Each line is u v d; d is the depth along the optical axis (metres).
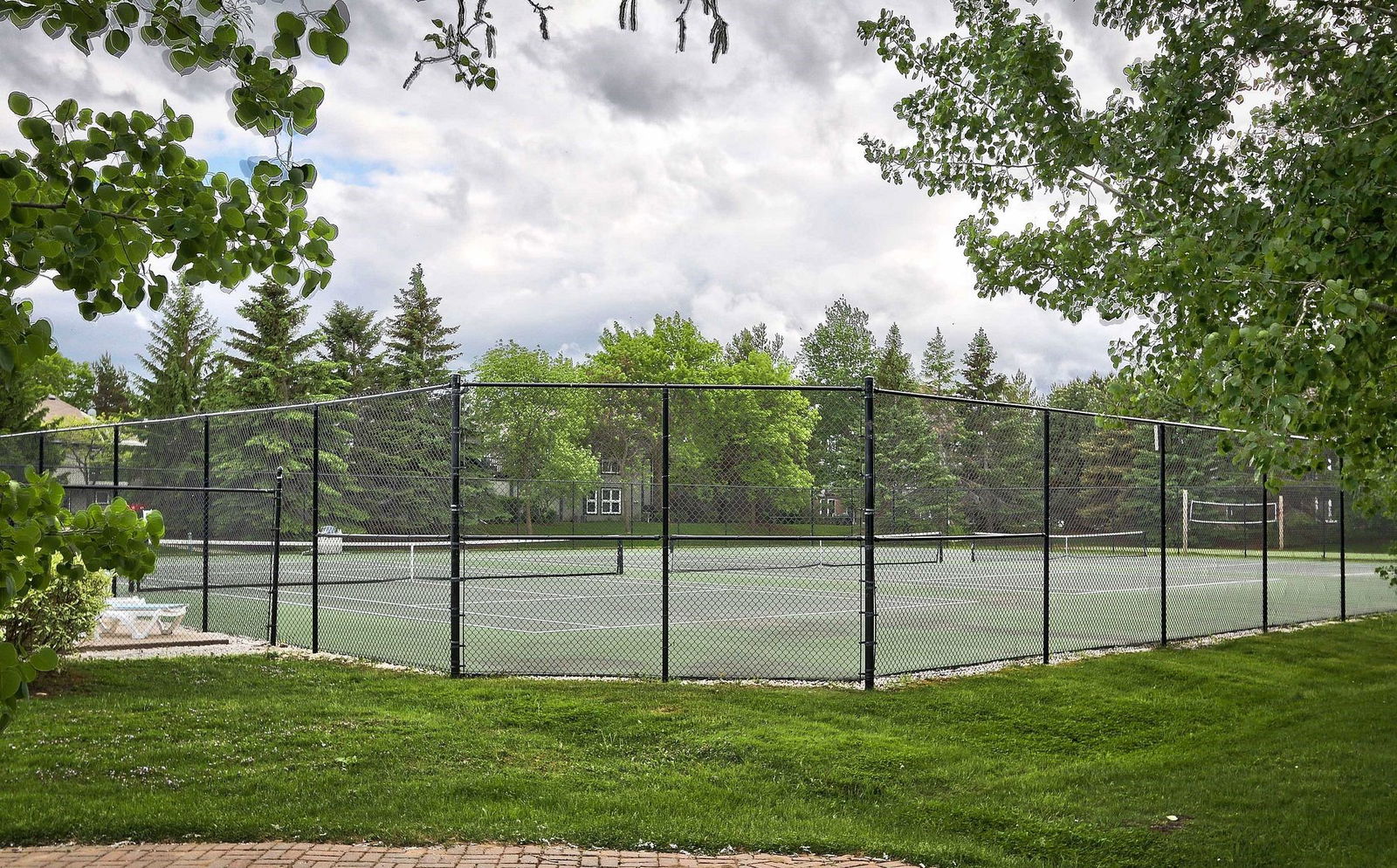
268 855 5.88
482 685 10.63
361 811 6.66
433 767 7.66
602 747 8.45
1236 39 8.23
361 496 18.50
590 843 6.30
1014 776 8.08
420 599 21.45
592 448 23.55
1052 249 10.96
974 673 12.00
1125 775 8.15
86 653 12.73
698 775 7.76
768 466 19.62
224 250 2.62
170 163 2.57
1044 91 9.90
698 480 19.56
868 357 82.00
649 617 18.78
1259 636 16.33
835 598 22.44
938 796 7.57
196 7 2.38
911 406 22.06
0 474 2.58
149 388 54.38
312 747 8.06
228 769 7.43
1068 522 22.09
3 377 2.36
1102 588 25.39
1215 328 7.18
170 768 7.44
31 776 7.14
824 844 6.36
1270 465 6.05
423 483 17.55
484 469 22.98
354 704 9.71
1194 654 14.12
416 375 60.72
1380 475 8.66
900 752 8.48
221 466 27.05
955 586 24.95
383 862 5.80
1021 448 20.45
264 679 11.00
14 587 2.48
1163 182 9.24
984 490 19.69
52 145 2.44
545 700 9.83
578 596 22.70
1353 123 7.41
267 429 26.16
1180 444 35.88
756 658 13.58
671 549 17.36
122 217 2.48
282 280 2.83
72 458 28.42
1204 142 9.02
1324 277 6.38
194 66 2.43
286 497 21.34
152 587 18.75
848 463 22.03
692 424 19.69
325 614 18.66
